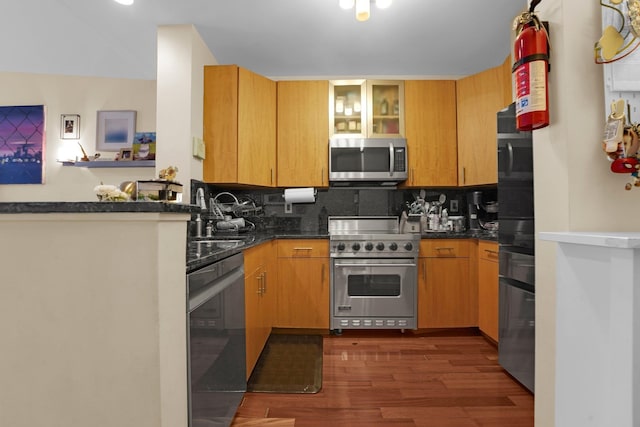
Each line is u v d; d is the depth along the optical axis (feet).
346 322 9.36
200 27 8.05
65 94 10.86
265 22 7.88
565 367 2.98
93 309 2.89
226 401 4.79
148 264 2.89
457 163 10.16
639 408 2.29
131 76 10.64
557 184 3.77
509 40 8.78
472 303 9.36
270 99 9.97
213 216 9.09
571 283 2.90
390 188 11.06
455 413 5.61
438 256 9.39
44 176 10.80
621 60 3.48
